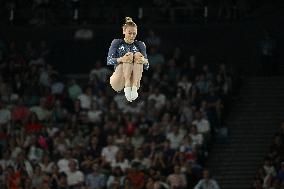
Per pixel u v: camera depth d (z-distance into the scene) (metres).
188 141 43.94
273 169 42.62
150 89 49.16
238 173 46.72
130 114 47.25
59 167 43.41
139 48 24.23
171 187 41.03
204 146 45.31
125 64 23.53
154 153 43.66
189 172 42.28
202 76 49.97
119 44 24.14
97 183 42.09
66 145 45.03
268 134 49.22
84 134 46.06
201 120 46.25
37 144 45.03
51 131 46.66
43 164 43.50
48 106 49.34
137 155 43.34
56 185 41.62
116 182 41.00
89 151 44.28
